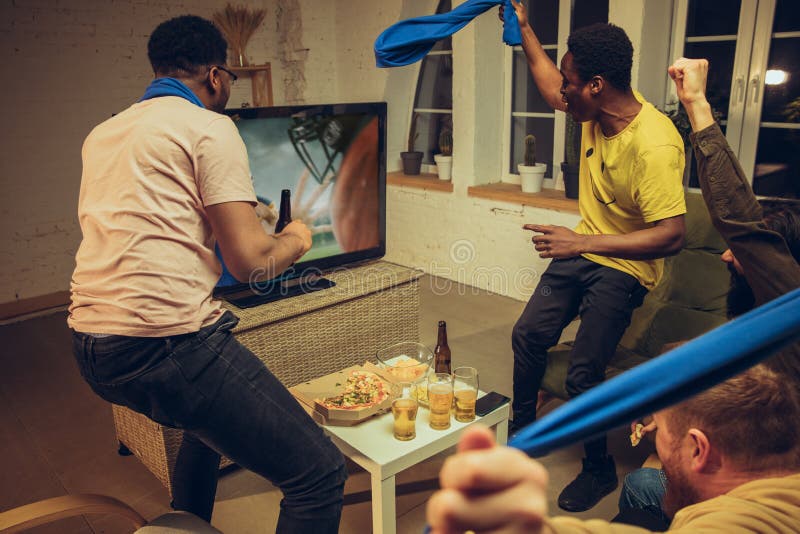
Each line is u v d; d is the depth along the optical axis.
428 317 4.01
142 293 1.36
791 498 0.60
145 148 1.36
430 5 4.66
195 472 1.80
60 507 1.46
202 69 1.52
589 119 2.17
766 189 3.40
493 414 2.00
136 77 4.62
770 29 3.17
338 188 2.73
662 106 3.68
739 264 1.26
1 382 3.26
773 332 0.34
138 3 4.54
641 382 0.34
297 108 2.51
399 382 2.07
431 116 5.06
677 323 2.60
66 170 4.40
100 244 1.40
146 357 1.39
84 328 1.41
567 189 3.92
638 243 2.05
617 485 2.24
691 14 3.47
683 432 0.73
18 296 4.31
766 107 3.31
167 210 1.37
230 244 1.43
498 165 4.58
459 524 0.31
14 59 4.07
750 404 0.69
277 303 2.51
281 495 2.31
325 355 2.61
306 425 1.56
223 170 1.39
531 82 4.31
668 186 2.02
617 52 2.02
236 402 1.47
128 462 2.54
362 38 5.16
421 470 2.42
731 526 0.56
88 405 3.01
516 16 2.60
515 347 2.40
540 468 0.32
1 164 4.13
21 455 2.60
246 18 5.05
